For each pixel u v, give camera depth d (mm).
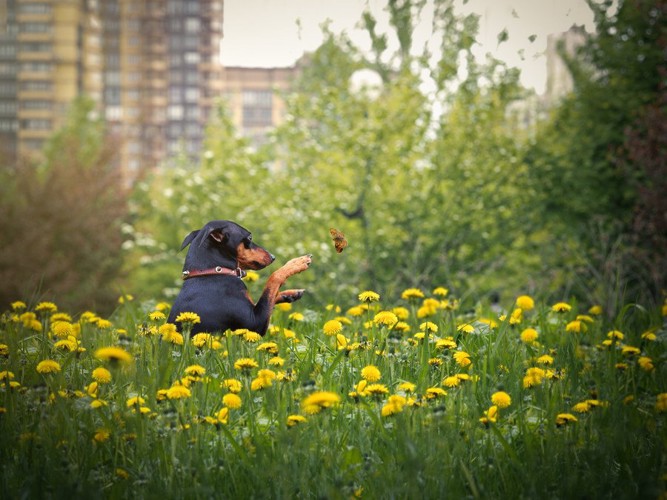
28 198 21891
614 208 15586
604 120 15945
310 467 3002
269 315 4734
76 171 23734
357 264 15070
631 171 14188
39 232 20484
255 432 3227
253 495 2812
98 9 83500
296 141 16703
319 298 13891
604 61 16016
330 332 4398
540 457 3166
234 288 4707
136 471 3008
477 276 15711
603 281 10875
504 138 16297
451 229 15531
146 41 84250
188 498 2826
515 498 2943
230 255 4781
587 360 4637
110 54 84438
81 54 81688
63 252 21125
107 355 3023
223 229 4766
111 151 25031
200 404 3607
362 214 15688
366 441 3322
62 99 80562
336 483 2838
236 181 17125
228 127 17969
